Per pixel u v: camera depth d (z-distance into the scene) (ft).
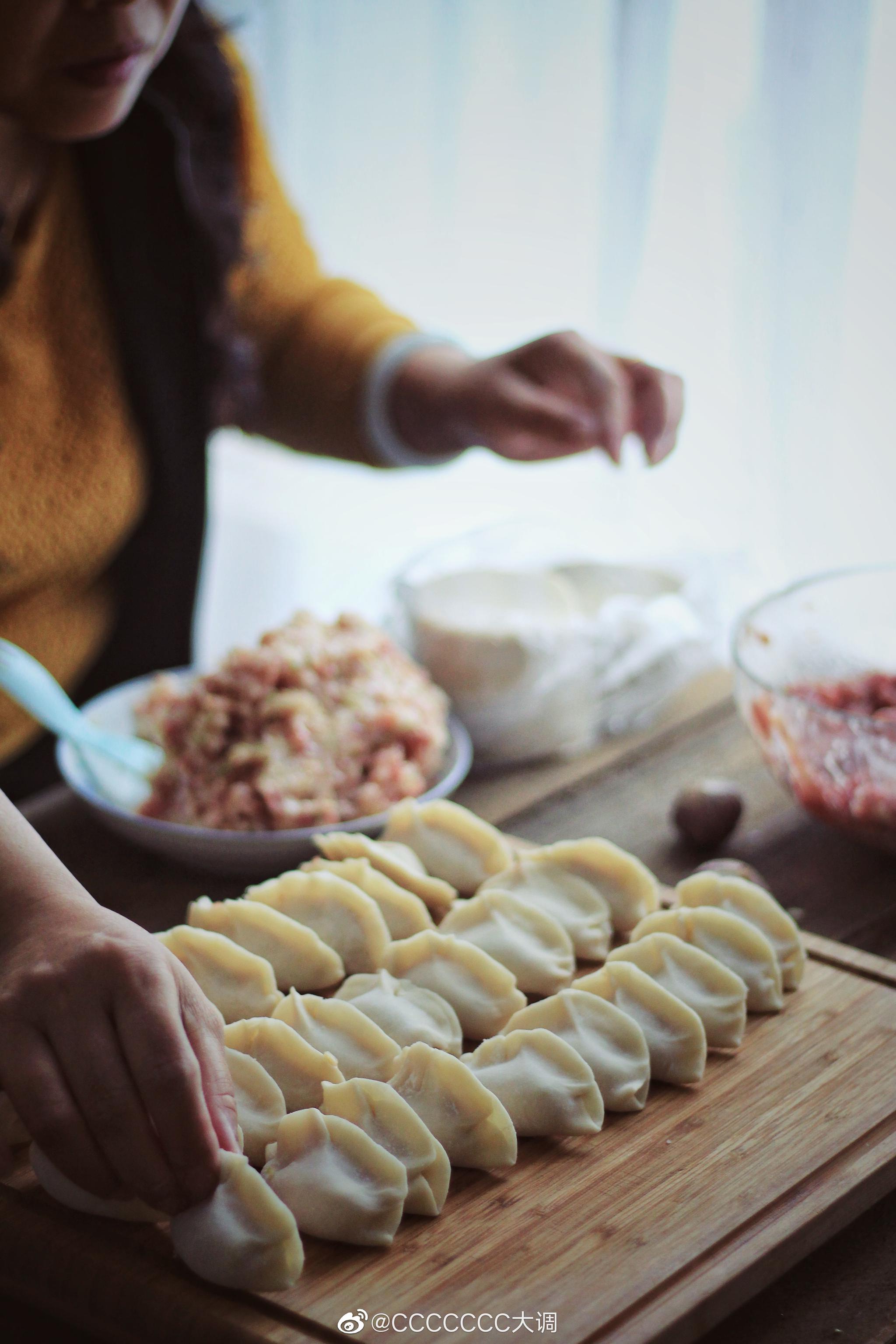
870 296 4.54
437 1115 1.94
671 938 2.30
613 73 4.91
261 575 6.90
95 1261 1.75
